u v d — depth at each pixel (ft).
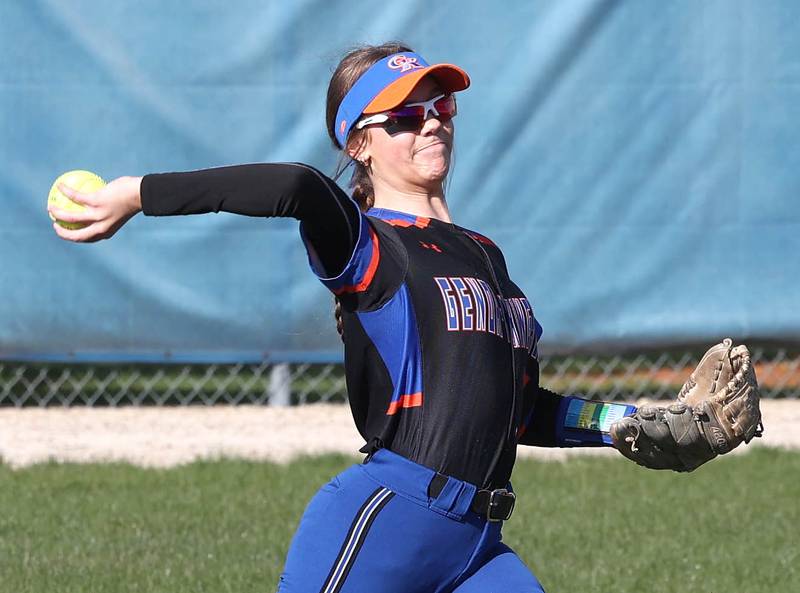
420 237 35.27
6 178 96.53
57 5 96.12
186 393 112.06
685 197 101.91
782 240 102.83
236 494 81.25
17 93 96.17
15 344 97.50
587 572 66.13
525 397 36.91
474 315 34.45
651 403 110.11
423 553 34.01
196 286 98.94
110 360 98.58
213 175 32.09
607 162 101.09
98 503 78.64
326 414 106.32
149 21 96.94
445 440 34.01
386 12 98.68
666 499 81.92
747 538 73.41
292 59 98.22
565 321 101.45
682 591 63.41
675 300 102.32
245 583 63.00
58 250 97.45
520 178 100.48
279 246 99.50
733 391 35.40
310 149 98.78
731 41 101.50
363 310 34.01
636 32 100.68
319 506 34.94
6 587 62.23
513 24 99.76
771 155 102.27
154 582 63.41
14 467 87.66
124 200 32.50
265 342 100.07
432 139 36.47
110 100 97.04
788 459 93.04
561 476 88.02
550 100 100.32
